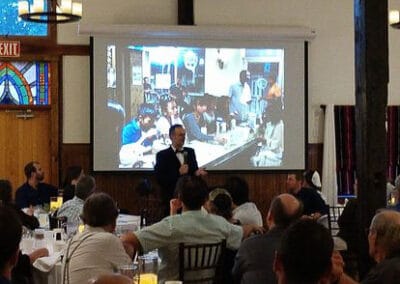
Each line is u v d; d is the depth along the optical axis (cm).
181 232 440
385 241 351
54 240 550
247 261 392
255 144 1070
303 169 1076
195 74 1057
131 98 1045
